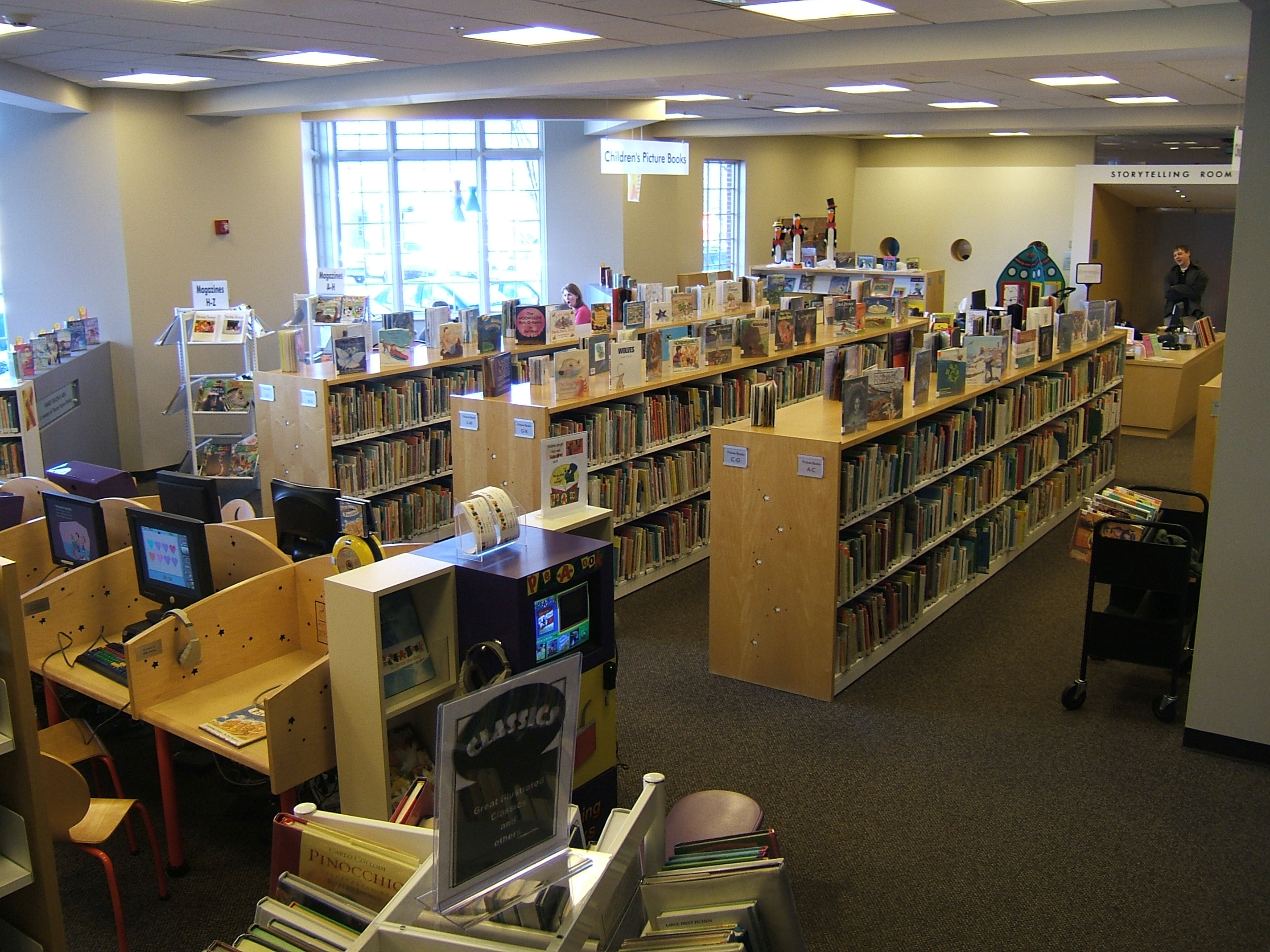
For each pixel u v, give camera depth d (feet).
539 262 47.93
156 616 14.19
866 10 20.99
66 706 16.02
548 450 12.56
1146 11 20.90
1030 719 17.28
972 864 13.28
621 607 22.47
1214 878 12.96
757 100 36.83
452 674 11.34
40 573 16.17
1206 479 25.17
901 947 11.71
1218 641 15.69
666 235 49.11
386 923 6.19
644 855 7.12
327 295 31.99
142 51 24.40
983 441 22.59
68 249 32.58
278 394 23.57
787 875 6.55
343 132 42.78
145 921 12.06
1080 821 14.25
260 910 6.69
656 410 23.79
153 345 32.86
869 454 18.17
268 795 14.55
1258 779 15.30
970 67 24.03
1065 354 26.73
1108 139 48.80
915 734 16.76
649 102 39.04
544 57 27.50
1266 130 14.03
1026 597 23.00
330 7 19.45
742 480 18.02
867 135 56.59
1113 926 12.08
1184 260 42.57
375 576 10.91
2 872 8.73
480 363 26.61
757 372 27.37
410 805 7.65
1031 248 55.98
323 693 11.51
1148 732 16.80
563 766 6.30
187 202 33.27
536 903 6.07
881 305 31.58
